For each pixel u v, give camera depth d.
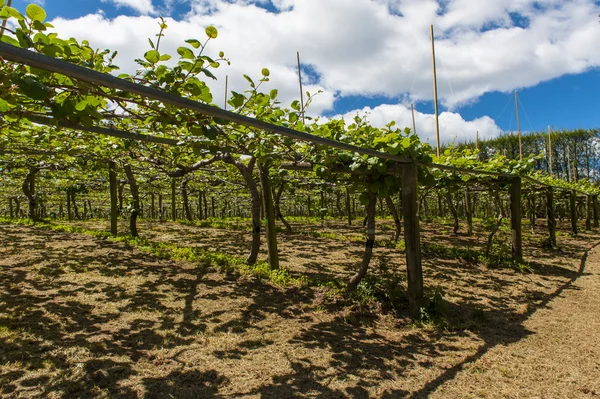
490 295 5.18
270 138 3.97
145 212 25.44
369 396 2.61
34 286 4.58
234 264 6.15
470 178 7.01
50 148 5.48
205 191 15.22
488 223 7.78
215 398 2.50
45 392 2.43
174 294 4.63
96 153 6.44
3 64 1.77
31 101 2.17
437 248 8.34
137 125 4.25
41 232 8.90
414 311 4.25
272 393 2.59
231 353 3.16
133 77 2.18
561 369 3.07
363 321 4.07
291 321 3.96
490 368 3.07
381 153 3.67
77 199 19.55
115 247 7.31
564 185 11.80
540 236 11.91
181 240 9.20
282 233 11.42
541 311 4.54
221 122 2.67
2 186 12.74
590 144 26.72
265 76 3.19
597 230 14.29
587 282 5.98
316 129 4.06
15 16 1.63
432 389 2.73
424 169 4.64
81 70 1.49
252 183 6.16
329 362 3.10
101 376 2.67
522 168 6.79
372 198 4.83
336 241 9.88
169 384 2.63
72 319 3.64
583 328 3.98
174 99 1.82
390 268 6.69
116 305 4.12
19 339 3.12
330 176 4.79
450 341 3.62
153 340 3.32
